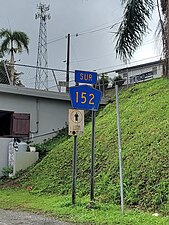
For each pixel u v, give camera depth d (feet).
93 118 32.48
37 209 33.06
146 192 31.58
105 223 25.14
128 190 33.24
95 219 26.40
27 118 66.95
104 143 47.96
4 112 67.26
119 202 32.35
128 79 73.41
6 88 66.08
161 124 42.88
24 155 58.75
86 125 62.13
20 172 56.90
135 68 92.94
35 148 60.75
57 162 51.42
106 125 54.70
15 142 60.59
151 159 35.78
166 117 44.57
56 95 70.03
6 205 36.65
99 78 71.67
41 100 69.46
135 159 37.83
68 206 32.17
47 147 62.49
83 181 41.55
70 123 32.55
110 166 40.34
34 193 44.34
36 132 68.23
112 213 28.22
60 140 64.90
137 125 47.26
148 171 34.17
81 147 50.96
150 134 41.81
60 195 40.96
